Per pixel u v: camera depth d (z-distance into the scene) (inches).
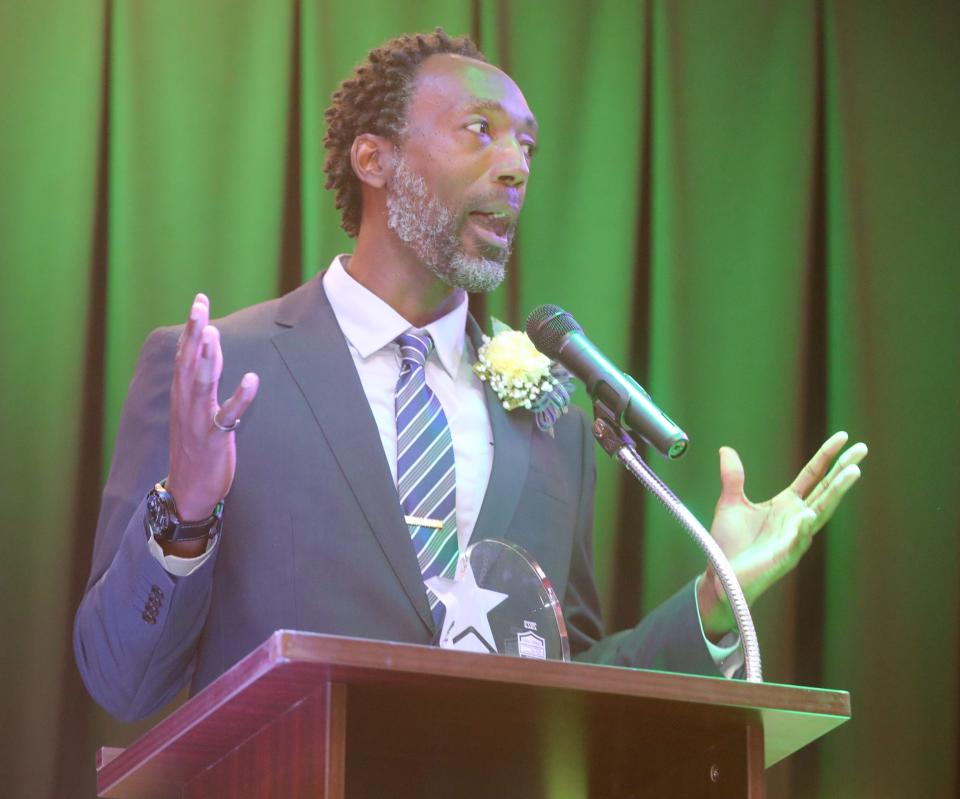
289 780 108.1
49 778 261.4
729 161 319.6
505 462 180.2
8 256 282.8
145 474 163.6
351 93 195.3
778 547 158.4
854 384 311.4
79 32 293.9
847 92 325.7
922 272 319.0
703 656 154.0
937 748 294.5
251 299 290.8
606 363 156.9
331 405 170.2
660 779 129.8
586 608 188.4
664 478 300.7
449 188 181.6
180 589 142.4
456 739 120.6
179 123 294.2
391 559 162.6
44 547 270.8
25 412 276.8
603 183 314.5
